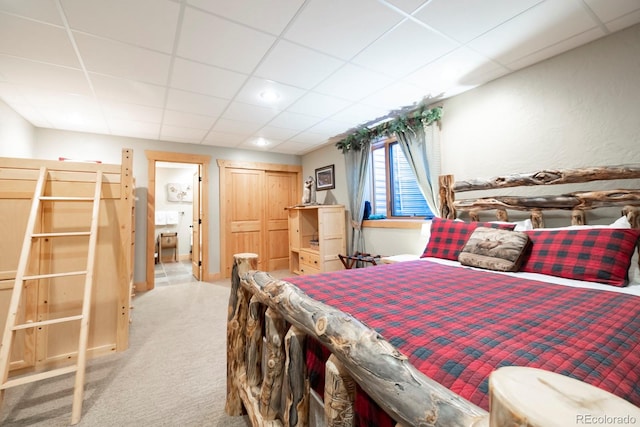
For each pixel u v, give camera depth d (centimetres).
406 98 285
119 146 395
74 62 207
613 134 185
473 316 98
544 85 217
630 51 179
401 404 50
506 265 176
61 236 200
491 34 185
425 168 300
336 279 155
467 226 230
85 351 163
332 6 157
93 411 151
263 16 165
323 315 77
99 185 205
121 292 219
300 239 468
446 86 259
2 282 187
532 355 69
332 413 70
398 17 167
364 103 296
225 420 145
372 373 57
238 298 150
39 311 195
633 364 67
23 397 163
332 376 71
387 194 390
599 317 95
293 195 549
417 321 94
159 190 683
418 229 326
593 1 156
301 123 358
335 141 452
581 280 153
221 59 209
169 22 168
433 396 47
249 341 133
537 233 187
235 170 489
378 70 229
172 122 344
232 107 301
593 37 189
